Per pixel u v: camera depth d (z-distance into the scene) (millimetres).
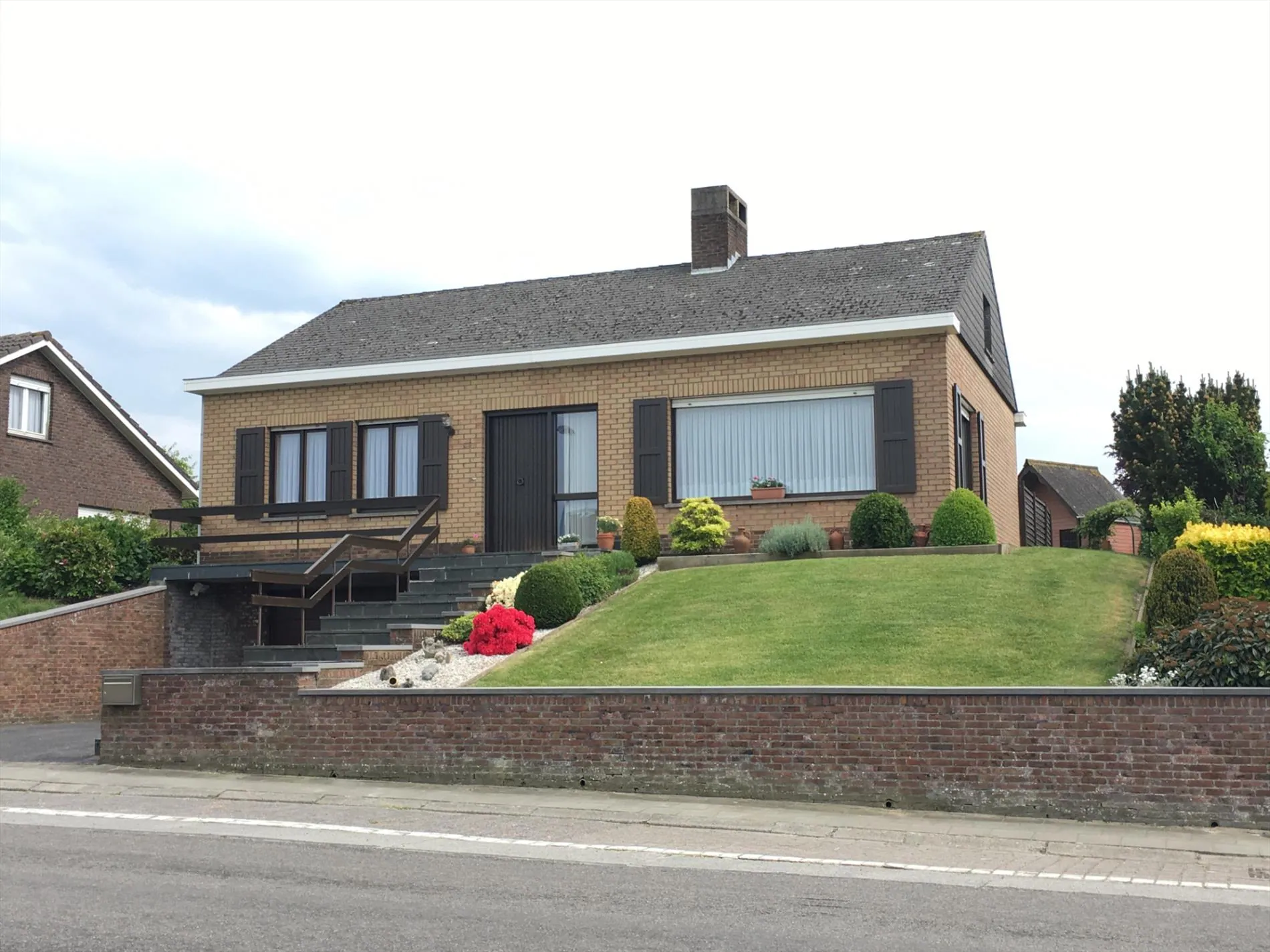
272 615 22234
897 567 17594
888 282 21828
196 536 21938
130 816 11141
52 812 11289
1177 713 11078
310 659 16031
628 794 12312
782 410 20766
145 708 13883
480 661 15406
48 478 29047
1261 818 10805
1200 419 27844
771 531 19406
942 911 7969
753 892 8430
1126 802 11117
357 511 22656
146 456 32219
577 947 6980
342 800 12031
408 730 13039
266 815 11250
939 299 20609
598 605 17391
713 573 18219
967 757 11531
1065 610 15312
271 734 13445
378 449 22875
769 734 12062
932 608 15422
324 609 22000
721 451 21031
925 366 19859
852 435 20328
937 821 11156
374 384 22797
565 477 21828
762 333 20453
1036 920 7754
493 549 22016
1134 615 15359
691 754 12234
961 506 18828
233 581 21250
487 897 8172
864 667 13719
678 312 22562
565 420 21969
